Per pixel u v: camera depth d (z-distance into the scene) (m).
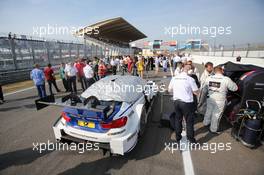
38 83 6.18
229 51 17.39
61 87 9.03
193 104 3.08
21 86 9.18
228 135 3.55
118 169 2.54
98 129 2.58
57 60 16.12
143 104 3.35
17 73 10.73
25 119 4.51
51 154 2.93
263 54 11.54
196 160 2.73
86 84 7.58
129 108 2.88
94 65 9.59
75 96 3.00
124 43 49.75
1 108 5.46
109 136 2.52
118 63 15.59
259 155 2.86
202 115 4.55
